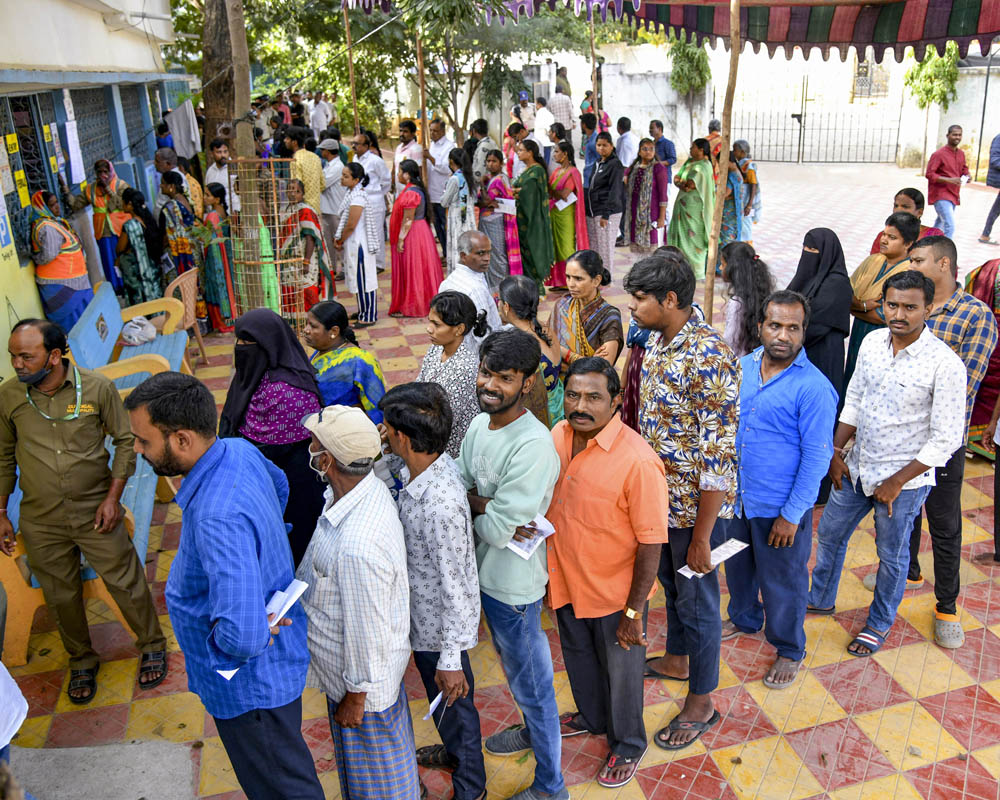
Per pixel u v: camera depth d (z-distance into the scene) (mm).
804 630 4133
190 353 7938
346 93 20062
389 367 7504
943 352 3549
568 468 2980
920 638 4078
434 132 10945
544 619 4336
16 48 5914
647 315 3059
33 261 6250
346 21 10164
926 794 3176
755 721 3576
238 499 2428
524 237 8992
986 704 3639
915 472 3594
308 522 3947
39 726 3658
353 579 2449
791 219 13562
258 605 2383
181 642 2566
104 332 5945
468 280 5035
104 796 3268
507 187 8664
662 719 3604
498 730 3566
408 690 3854
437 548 2645
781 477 3543
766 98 21734
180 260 8414
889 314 3568
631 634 2975
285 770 2652
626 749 3234
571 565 3029
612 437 2877
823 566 4176
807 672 3861
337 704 2713
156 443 2396
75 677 3867
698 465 3129
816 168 19125
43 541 3648
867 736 3475
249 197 6438
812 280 4711
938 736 3465
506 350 2658
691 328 3080
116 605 3873
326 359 4191
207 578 2453
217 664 2408
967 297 4133
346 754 2732
